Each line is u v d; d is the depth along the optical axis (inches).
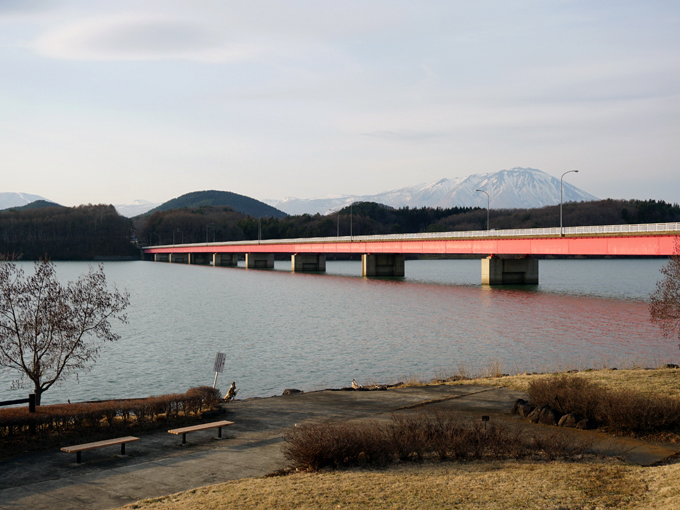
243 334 2014.0
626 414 644.1
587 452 572.7
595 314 2420.0
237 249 7869.1
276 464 559.8
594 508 416.8
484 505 421.7
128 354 1644.9
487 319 2315.5
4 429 627.8
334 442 539.8
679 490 433.4
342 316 2496.3
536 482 472.1
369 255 5477.4
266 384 1270.9
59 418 647.1
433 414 752.3
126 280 5378.9
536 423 700.0
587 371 1059.3
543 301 2977.4
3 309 815.7
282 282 4872.0
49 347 838.5
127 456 589.9
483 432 589.6
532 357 1533.0
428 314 2513.5
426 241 4544.8
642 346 1680.6
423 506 420.8
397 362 1489.9
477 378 1082.7
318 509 418.0
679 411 650.8
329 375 1349.7
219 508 424.8
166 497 462.3
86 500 469.4
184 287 4384.8
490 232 3919.8
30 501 467.5
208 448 618.2
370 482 478.9
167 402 722.2
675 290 1049.5
